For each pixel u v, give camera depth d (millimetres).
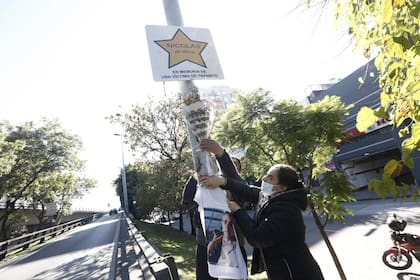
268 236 1819
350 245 9312
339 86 22328
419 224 10094
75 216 55000
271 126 5500
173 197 16672
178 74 1972
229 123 5867
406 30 1233
